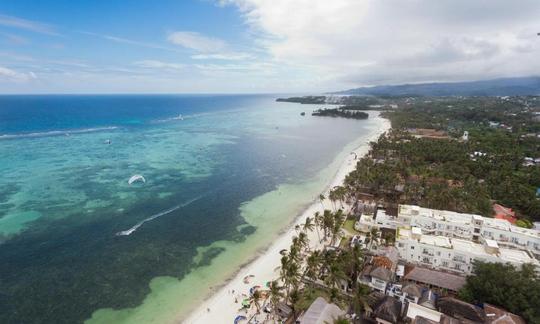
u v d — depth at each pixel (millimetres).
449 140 181000
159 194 108250
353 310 53062
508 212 91250
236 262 71125
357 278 59406
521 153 150250
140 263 69250
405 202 101688
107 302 57406
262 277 65000
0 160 140875
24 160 142250
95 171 130000
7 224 82500
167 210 95938
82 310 55188
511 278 51875
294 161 160625
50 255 70188
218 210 97812
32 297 57469
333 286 55156
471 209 87062
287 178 132000
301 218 93688
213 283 63719
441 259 64438
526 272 53438
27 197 100438
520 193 98000
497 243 68750
